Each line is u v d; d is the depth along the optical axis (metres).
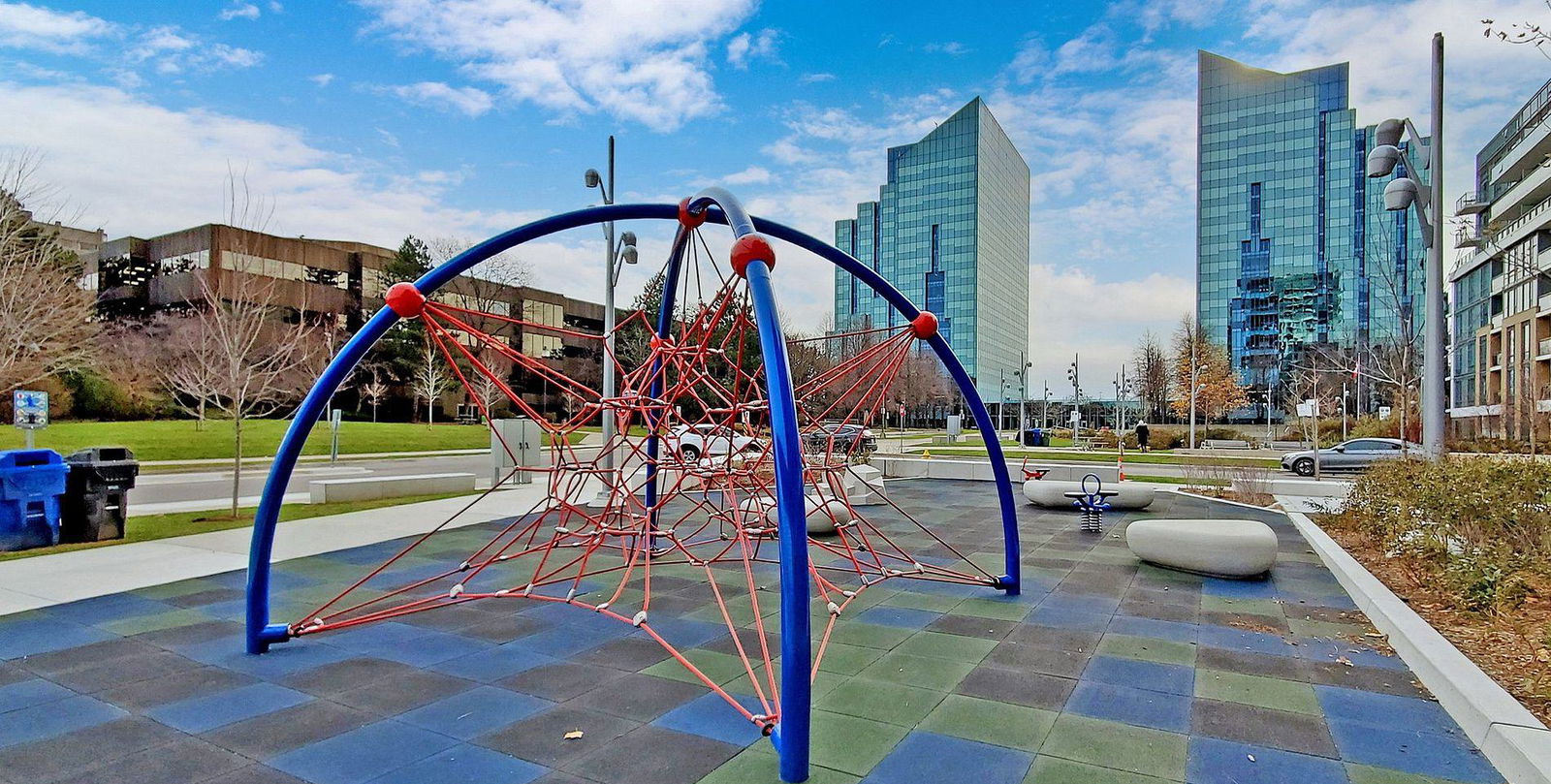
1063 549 9.59
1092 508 11.20
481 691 4.73
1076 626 6.11
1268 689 4.71
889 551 9.43
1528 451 22.48
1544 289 38.19
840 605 6.73
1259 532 7.79
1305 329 77.75
